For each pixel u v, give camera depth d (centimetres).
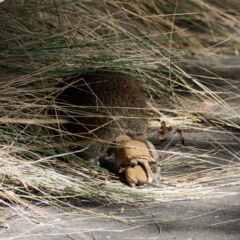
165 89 954
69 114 772
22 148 720
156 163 717
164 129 838
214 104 913
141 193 689
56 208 664
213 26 1368
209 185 721
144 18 1097
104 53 886
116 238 596
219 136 882
